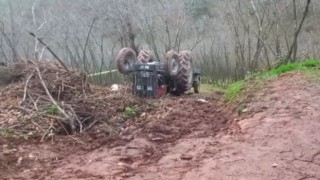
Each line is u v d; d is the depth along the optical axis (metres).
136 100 8.59
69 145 6.10
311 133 5.42
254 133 5.66
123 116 7.59
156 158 5.32
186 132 6.51
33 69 8.70
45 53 18.17
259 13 18.25
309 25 17.81
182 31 22.27
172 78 11.18
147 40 19.66
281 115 6.20
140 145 5.92
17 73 9.05
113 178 4.66
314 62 9.95
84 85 8.53
